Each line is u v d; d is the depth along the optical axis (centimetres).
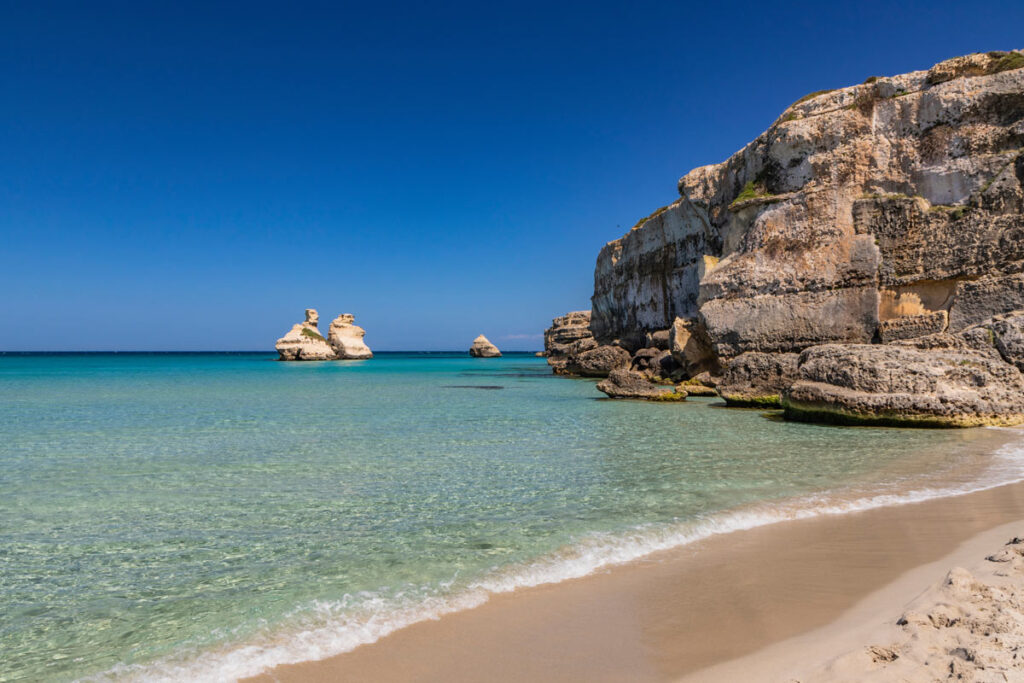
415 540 707
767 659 412
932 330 2423
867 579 564
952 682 348
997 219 2367
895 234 2630
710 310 3077
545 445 1401
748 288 2983
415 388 3538
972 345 1878
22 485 995
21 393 3105
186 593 559
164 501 893
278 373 5712
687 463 1168
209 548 685
